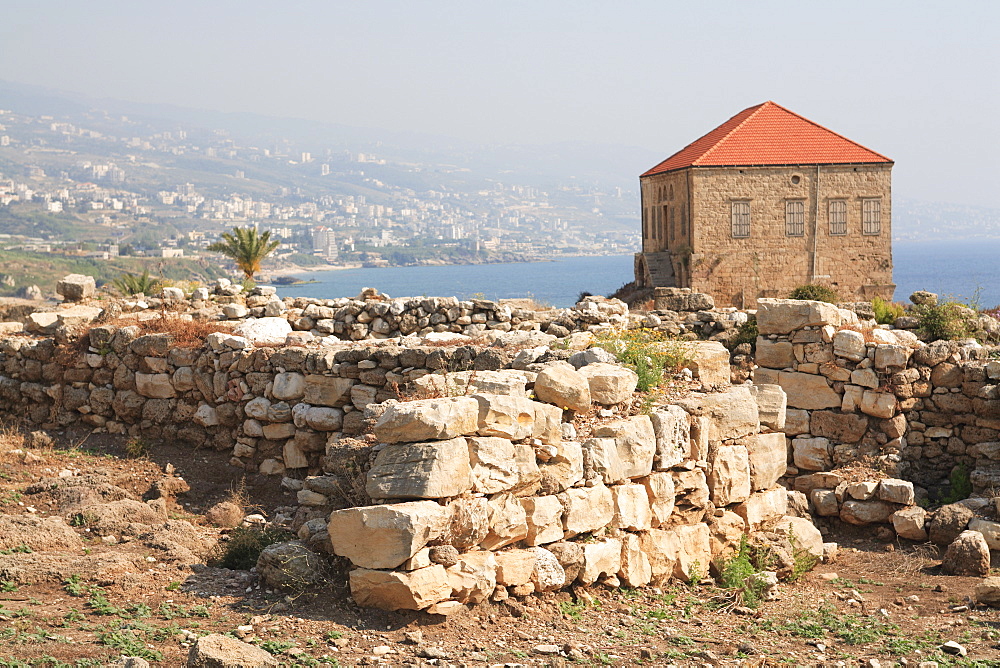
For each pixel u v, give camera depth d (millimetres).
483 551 8578
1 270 164500
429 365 13555
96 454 14617
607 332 16078
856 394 15062
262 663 6781
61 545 9906
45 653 6984
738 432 11516
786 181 59438
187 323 16266
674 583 10453
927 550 12711
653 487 10250
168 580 9000
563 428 9742
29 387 16281
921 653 8781
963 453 14805
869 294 60531
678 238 61750
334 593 8445
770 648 8875
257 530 10398
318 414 13742
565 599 9180
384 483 8219
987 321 21094
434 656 7531
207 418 14789
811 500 14289
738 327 19625
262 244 53031
